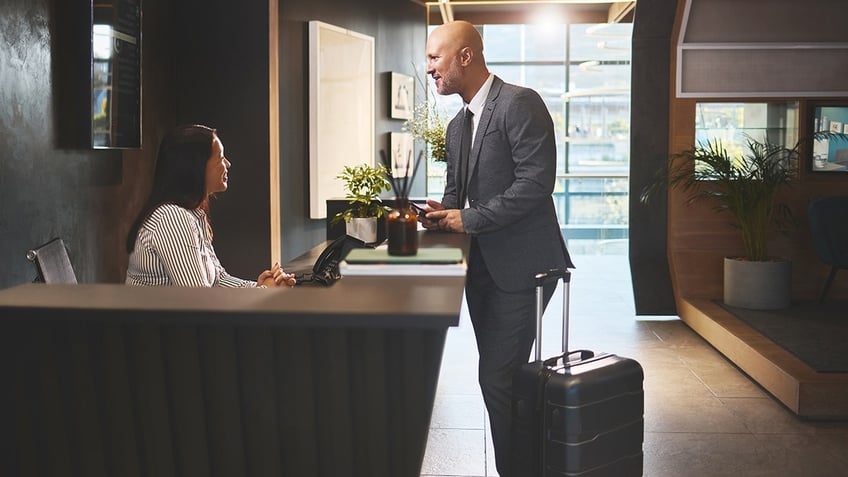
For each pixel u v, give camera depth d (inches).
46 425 84.7
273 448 84.0
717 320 246.8
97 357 82.9
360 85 316.8
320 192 287.9
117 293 81.3
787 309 263.7
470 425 183.5
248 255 255.0
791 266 269.4
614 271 406.6
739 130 284.4
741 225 271.6
